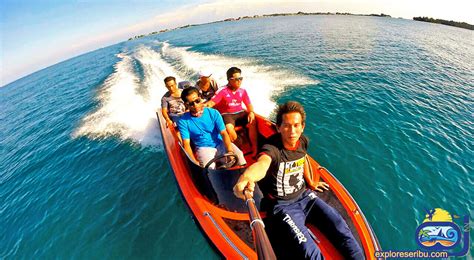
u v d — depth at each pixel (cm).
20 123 1038
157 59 1441
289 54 1280
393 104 666
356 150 466
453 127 546
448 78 904
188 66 1152
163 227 368
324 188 290
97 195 461
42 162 633
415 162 429
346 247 209
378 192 368
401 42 1733
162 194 430
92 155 595
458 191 368
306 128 558
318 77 894
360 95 729
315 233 243
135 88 955
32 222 439
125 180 483
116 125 705
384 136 509
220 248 246
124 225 384
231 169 299
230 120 429
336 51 1343
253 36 2147
